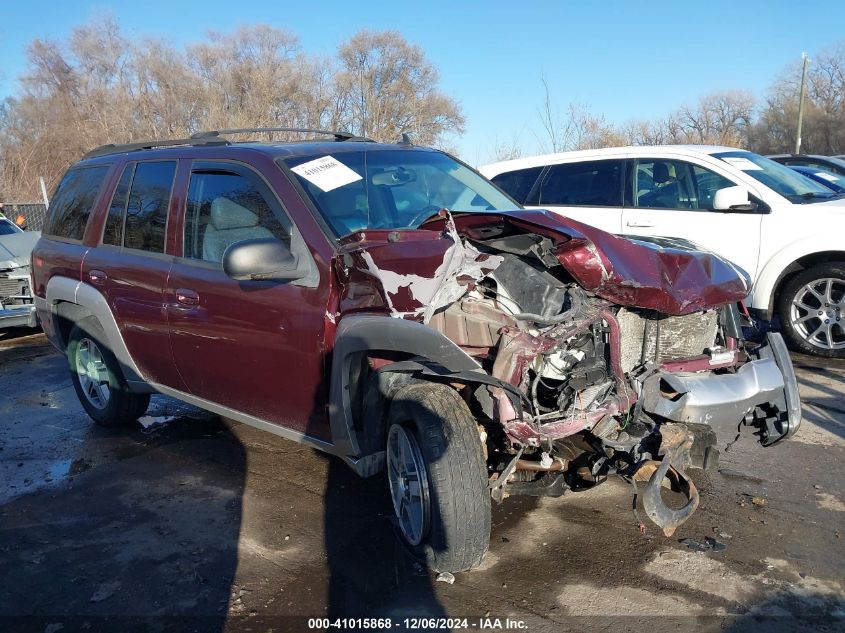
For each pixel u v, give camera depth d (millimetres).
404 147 4508
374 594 3053
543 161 7938
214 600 3051
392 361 3271
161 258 4250
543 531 3541
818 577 3082
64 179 5547
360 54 32844
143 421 5422
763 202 6426
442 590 3064
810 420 4887
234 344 3762
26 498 4137
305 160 3857
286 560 3348
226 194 3943
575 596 2998
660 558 3266
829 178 8539
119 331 4625
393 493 3301
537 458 3209
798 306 6363
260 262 3230
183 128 37031
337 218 3574
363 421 3307
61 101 38031
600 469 3225
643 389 3199
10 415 5699
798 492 3869
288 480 4242
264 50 34969
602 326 3154
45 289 5301
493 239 3408
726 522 3566
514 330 3016
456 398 3051
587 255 3045
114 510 3938
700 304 3207
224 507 3916
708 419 3221
